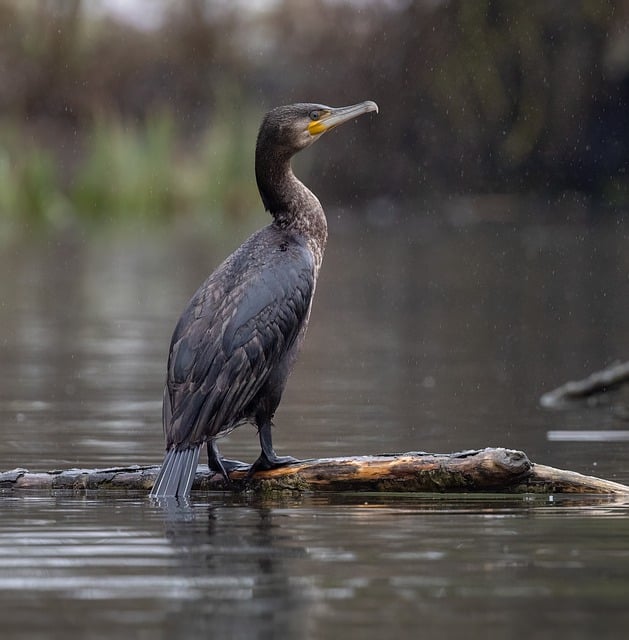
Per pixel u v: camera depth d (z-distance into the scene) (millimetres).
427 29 39875
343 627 4875
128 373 14516
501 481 7703
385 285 24219
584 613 5059
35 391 13172
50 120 47969
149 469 7953
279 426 10992
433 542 6324
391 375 14336
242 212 41406
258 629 4848
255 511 7211
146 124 47094
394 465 7770
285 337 8023
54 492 7883
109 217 40875
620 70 37688
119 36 49219
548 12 37812
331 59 43500
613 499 7602
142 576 5621
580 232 34594
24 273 26344
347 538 6426
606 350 16156
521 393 13055
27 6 48594
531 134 38438
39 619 4977
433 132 40875
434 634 4789
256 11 49062
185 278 25422
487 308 20781
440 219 39500
